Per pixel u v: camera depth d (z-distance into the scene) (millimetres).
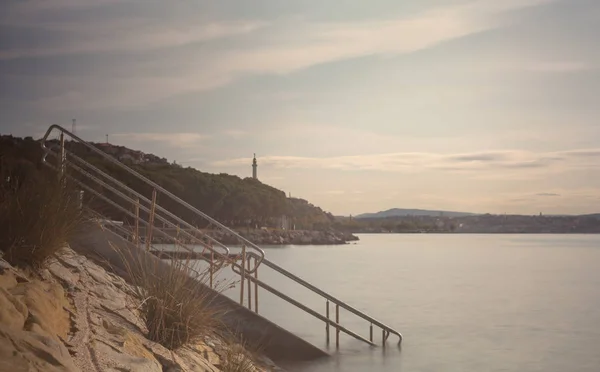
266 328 11289
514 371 14727
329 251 122875
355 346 14969
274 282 40438
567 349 18438
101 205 10711
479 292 38844
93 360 5305
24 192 7395
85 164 10914
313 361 11977
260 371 9242
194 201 117750
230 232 11789
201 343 8516
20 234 7020
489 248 152000
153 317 7496
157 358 6656
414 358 14250
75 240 9805
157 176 104688
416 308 28062
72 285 7453
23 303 5082
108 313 7301
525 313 28234
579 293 40062
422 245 174625
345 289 38250
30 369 3758
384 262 79625
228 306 10984
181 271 7953
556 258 100562
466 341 18812
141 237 11406
